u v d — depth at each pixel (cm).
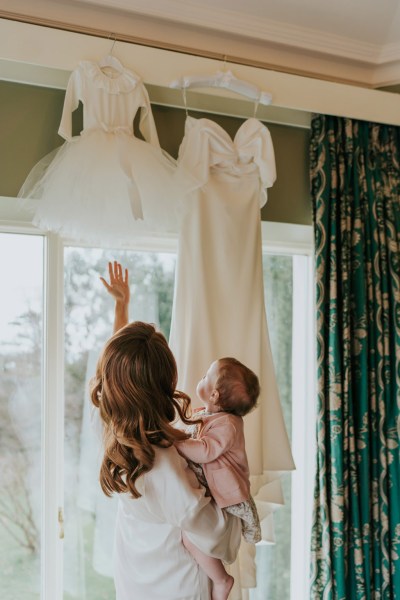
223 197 243
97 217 208
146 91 227
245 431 235
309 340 301
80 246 255
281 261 300
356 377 273
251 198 246
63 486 247
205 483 184
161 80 232
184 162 237
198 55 256
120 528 190
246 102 254
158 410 169
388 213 285
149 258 268
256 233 247
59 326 248
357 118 274
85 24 236
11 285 243
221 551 177
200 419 189
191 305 234
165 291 270
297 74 277
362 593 261
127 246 261
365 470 267
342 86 269
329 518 262
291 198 279
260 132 245
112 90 218
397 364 278
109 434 171
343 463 262
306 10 254
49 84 230
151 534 180
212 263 241
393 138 289
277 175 276
